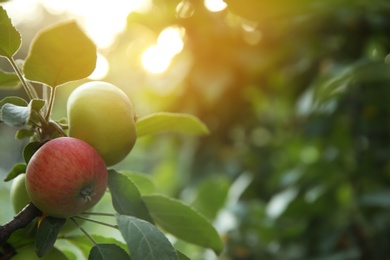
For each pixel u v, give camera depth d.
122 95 0.73
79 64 0.67
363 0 1.15
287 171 1.57
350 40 1.46
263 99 1.61
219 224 1.43
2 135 2.79
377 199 1.28
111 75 1.85
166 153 1.81
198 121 0.80
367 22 1.43
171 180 1.79
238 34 1.46
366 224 1.40
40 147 0.69
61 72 0.67
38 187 0.68
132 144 0.73
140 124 0.78
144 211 0.73
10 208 1.19
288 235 1.47
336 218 1.44
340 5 1.13
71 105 0.71
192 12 1.24
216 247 0.81
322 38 1.48
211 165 1.70
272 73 1.56
